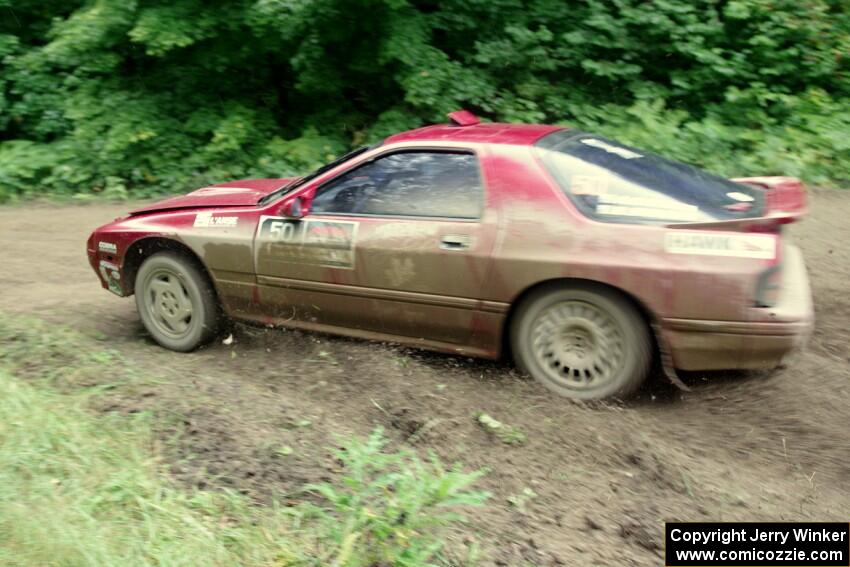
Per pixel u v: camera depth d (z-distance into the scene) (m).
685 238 4.09
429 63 10.19
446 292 4.50
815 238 7.42
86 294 6.52
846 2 10.90
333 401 4.45
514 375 4.57
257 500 3.16
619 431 4.09
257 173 10.30
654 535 3.35
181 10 9.88
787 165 9.35
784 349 4.03
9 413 3.62
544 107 10.64
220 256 5.06
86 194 10.34
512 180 4.43
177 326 5.29
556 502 3.54
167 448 3.55
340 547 2.82
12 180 10.45
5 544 2.62
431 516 3.02
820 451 4.04
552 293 4.32
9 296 6.41
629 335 4.20
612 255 4.14
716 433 4.19
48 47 10.02
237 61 10.57
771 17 10.59
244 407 4.13
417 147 4.72
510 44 10.73
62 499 2.95
